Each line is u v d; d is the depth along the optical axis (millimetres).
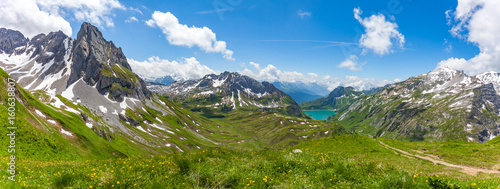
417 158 37438
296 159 14062
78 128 106500
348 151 45625
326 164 13047
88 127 124062
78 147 88375
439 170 25875
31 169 13664
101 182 9359
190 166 11648
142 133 194125
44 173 12453
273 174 11695
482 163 31812
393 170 12320
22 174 11766
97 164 16266
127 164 14523
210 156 16000
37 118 79812
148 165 12469
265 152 18281
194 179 9945
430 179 10320
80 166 15625
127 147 134500
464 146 44438
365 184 10359
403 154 41406
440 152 41875
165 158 16172
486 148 40156
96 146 100625
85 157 78750
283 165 12773
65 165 16391
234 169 11641
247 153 18156
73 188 8945
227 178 10164
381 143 51156
